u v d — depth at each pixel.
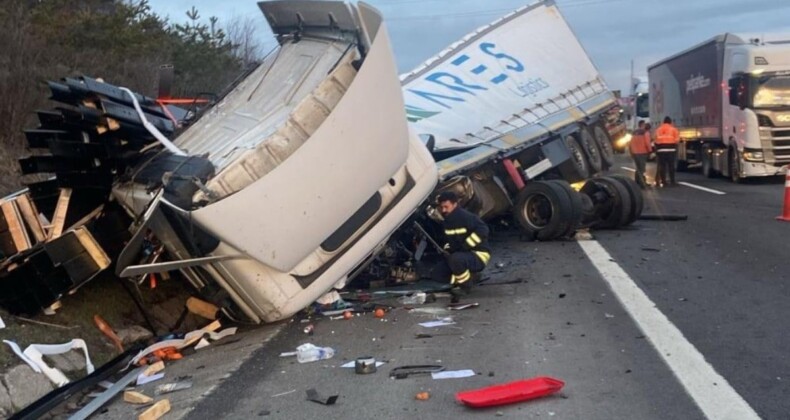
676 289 8.34
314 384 5.80
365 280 9.23
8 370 5.86
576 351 6.23
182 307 8.52
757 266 9.39
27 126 13.59
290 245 6.95
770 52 20.41
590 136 15.16
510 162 12.45
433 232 9.75
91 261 7.35
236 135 7.54
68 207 8.12
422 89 13.02
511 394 5.13
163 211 6.71
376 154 7.20
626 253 10.72
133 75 19.48
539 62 15.17
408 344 6.73
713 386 5.27
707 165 23.91
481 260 8.34
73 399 5.97
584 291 8.42
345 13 7.64
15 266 7.24
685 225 13.38
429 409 5.13
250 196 6.54
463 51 14.45
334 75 7.05
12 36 14.27
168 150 7.79
